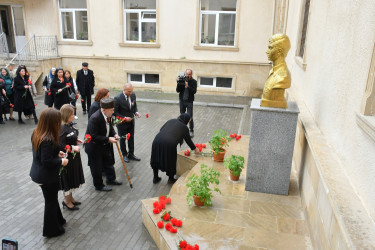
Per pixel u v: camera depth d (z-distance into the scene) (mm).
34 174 3582
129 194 5168
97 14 13695
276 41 4219
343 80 3189
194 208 4141
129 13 13680
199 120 10031
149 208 4113
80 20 14180
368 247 1865
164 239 3490
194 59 13336
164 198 4254
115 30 13734
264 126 4359
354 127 2684
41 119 3455
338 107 3289
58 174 3686
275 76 4277
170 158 5227
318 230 3152
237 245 3406
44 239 3936
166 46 13461
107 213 4582
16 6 14828
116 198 5031
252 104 4551
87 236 4020
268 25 12422
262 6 12273
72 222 4332
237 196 4504
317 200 3322
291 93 7203
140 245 3846
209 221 3848
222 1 12797
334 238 2533
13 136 8156
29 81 9258
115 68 14109
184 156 5887
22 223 4285
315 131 4039
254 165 4543
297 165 5242
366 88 2445
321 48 4520
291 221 3906
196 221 3840
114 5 13461
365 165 2338
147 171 6098
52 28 14445
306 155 4328
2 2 14555
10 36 15367
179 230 3650
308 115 4891
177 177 5969
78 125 9172
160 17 13188
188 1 12812
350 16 3137
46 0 14125
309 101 5219
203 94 13633
